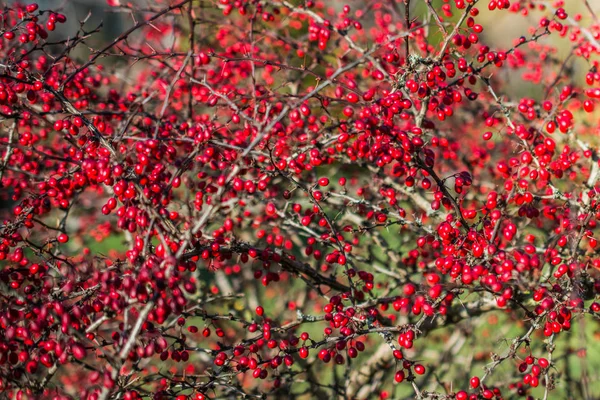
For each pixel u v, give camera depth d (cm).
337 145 491
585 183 427
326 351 403
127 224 363
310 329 852
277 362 398
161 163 411
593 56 651
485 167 638
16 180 514
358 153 464
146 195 349
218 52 645
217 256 414
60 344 329
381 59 537
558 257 355
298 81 598
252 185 376
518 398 617
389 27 639
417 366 372
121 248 899
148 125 505
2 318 341
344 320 388
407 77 441
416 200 493
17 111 450
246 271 718
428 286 388
